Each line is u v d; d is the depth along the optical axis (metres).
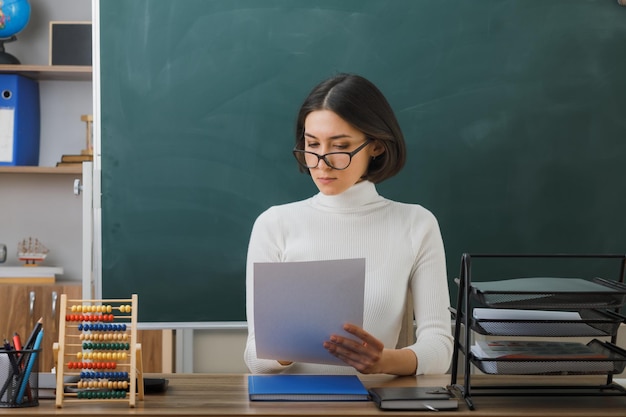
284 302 1.44
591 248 2.89
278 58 2.84
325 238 1.85
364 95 1.70
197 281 2.85
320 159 1.70
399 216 1.87
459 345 1.48
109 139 2.83
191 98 2.84
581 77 2.88
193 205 2.85
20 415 1.27
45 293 3.05
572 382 1.56
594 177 2.89
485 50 2.86
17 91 3.24
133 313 1.39
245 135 2.85
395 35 2.85
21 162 3.26
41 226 3.44
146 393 1.44
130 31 2.83
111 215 2.83
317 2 2.85
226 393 1.44
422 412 1.30
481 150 2.87
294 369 1.76
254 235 1.89
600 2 2.88
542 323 1.42
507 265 2.87
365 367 1.49
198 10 2.84
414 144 2.86
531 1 2.87
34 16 3.43
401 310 1.82
